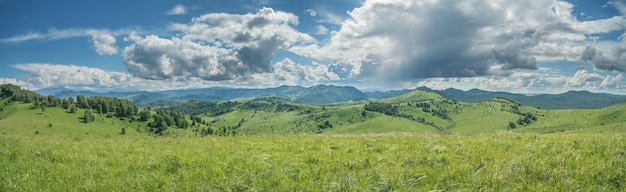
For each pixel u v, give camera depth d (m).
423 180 11.02
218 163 14.21
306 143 21.61
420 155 15.38
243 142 22.61
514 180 10.66
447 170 12.10
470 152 15.54
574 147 15.92
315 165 14.02
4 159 15.46
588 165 11.98
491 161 13.31
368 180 11.03
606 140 17.34
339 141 21.98
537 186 9.90
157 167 14.27
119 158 16.30
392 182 10.63
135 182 11.70
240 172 12.75
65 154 16.88
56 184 11.41
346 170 12.84
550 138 19.75
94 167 14.27
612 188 9.98
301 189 10.33
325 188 10.34
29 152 17.16
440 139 21.34
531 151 15.30
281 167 13.41
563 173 11.10
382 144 19.70
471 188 9.95
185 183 11.54
